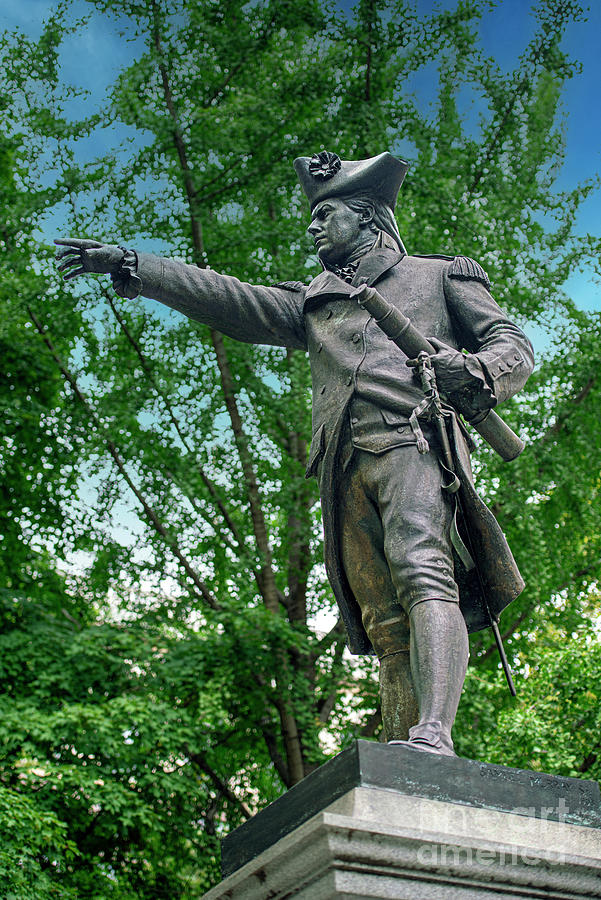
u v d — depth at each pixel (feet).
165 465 38.47
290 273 38.73
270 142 41.63
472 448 11.41
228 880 9.02
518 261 41.29
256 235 39.65
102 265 11.62
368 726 36.24
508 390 10.95
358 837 7.91
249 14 44.70
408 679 10.67
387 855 7.96
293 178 40.93
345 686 35.99
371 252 12.13
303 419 38.29
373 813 8.21
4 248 40.14
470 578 10.89
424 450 10.27
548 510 40.32
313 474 11.57
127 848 34.40
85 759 31.53
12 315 37.11
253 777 38.65
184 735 32.83
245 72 44.14
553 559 38.99
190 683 34.40
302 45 45.09
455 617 9.95
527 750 31.71
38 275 40.19
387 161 12.51
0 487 38.91
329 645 37.37
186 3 44.11
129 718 30.66
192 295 11.91
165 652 34.32
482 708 32.45
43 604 37.09
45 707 31.94
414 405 10.79
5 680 33.09
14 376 38.83
